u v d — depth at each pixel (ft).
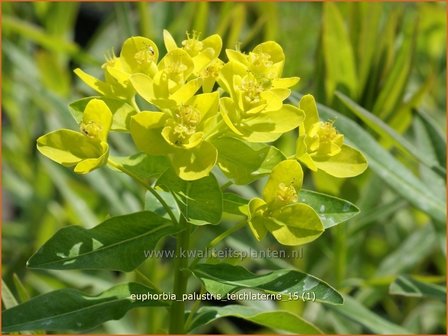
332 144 1.24
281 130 1.20
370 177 1.92
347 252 1.89
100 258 1.21
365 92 1.77
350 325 1.87
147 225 1.25
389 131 1.60
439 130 1.76
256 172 1.23
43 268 1.19
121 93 1.24
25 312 1.23
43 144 1.19
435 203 1.65
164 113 1.17
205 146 1.17
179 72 1.20
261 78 1.23
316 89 1.78
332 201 1.28
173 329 1.30
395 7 2.01
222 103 1.18
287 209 1.20
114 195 1.97
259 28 1.92
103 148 1.18
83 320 1.24
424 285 1.60
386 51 1.77
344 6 1.93
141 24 1.98
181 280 1.28
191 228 1.28
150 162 1.26
